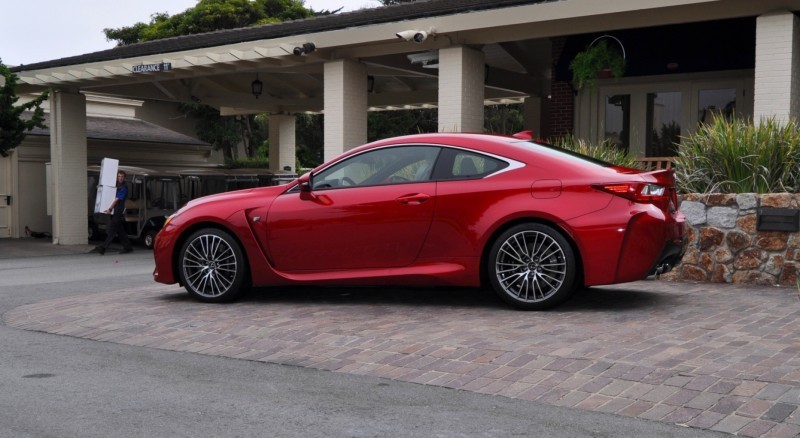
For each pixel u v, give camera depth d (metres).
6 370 5.36
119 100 27.16
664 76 15.07
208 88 23.33
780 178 8.62
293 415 4.28
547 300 6.63
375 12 15.56
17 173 22.64
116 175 19.31
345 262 7.22
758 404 4.11
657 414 4.13
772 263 8.23
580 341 5.45
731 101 14.45
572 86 15.98
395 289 8.14
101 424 4.14
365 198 7.14
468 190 6.85
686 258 8.61
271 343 5.94
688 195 8.62
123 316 7.14
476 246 6.79
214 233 7.60
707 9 11.44
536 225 6.64
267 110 25.72
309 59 15.19
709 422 3.98
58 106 19.81
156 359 5.68
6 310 8.12
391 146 7.30
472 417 4.20
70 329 6.82
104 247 18.00
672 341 5.38
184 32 37.44
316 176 7.45
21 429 4.06
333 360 5.45
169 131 27.52
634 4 11.44
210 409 4.41
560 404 4.36
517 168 6.82
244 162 32.53
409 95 23.86
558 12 12.08
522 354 5.18
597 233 6.47
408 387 4.80
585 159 7.02
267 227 7.40
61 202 19.92
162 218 19.69
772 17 10.88
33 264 15.41
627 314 6.44
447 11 13.23
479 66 13.88
